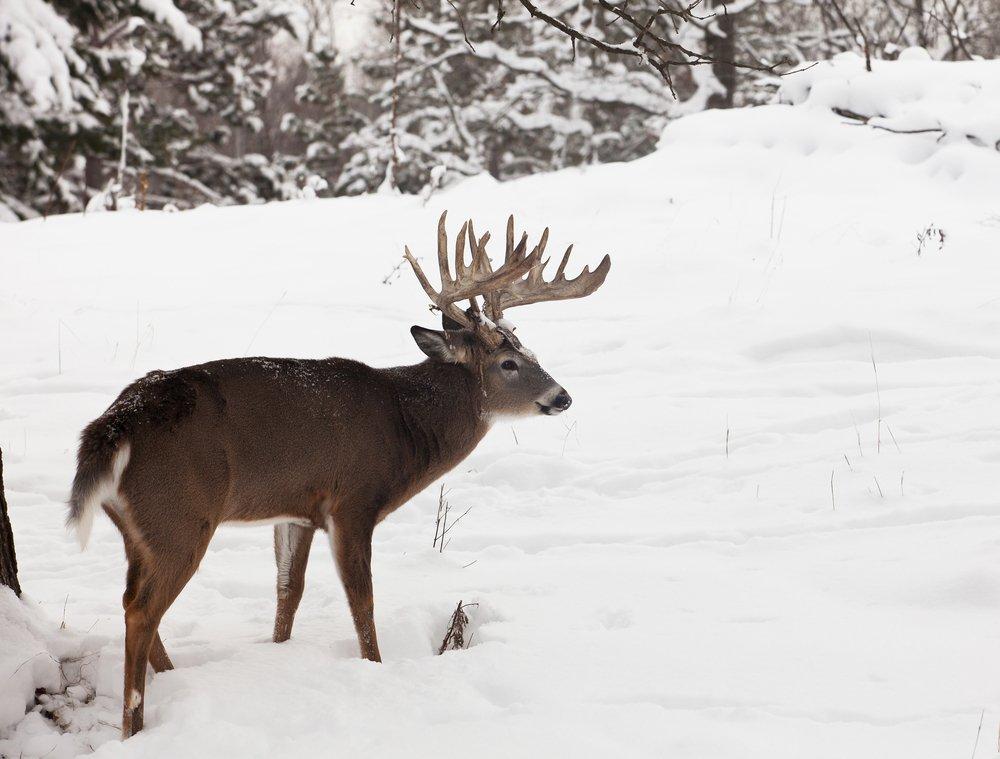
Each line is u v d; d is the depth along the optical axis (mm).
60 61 26000
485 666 5781
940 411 9938
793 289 14109
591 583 7156
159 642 5883
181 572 5574
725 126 22453
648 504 8859
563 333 13492
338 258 17172
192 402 5719
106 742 5238
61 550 8383
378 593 7148
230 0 41938
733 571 7285
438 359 7113
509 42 38438
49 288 16125
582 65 34344
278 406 6070
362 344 13414
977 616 6254
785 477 8961
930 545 7289
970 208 17844
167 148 37812
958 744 4793
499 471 9742
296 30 41438
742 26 37094
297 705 5402
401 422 6723
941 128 20312
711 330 12906
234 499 5949
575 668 5758
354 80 60156
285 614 6434
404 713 5270
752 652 5895
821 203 18578
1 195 32344
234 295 15523
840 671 5605
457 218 18891
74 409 11672
